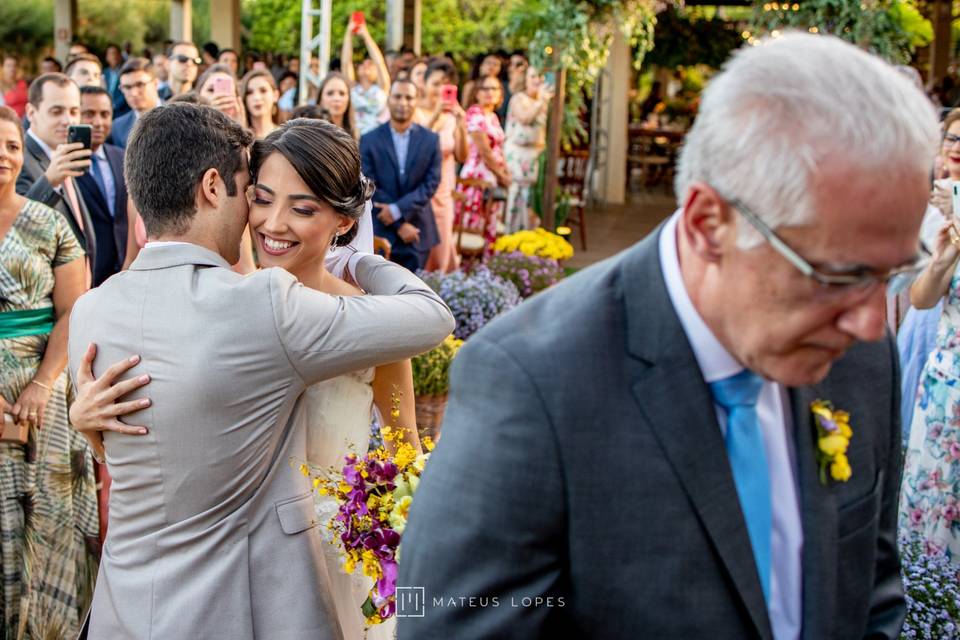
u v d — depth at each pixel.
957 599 2.71
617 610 1.28
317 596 2.12
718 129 1.18
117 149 5.20
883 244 1.14
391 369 2.41
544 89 9.73
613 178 15.36
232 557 2.04
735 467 1.33
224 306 2.00
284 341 2.00
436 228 7.36
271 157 2.18
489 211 9.22
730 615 1.28
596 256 11.10
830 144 1.11
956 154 3.79
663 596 1.27
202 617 2.01
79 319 2.13
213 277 2.05
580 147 11.52
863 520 1.44
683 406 1.28
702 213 1.21
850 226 1.12
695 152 1.21
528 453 1.26
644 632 1.28
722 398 1.32
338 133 2.24
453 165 8.21
